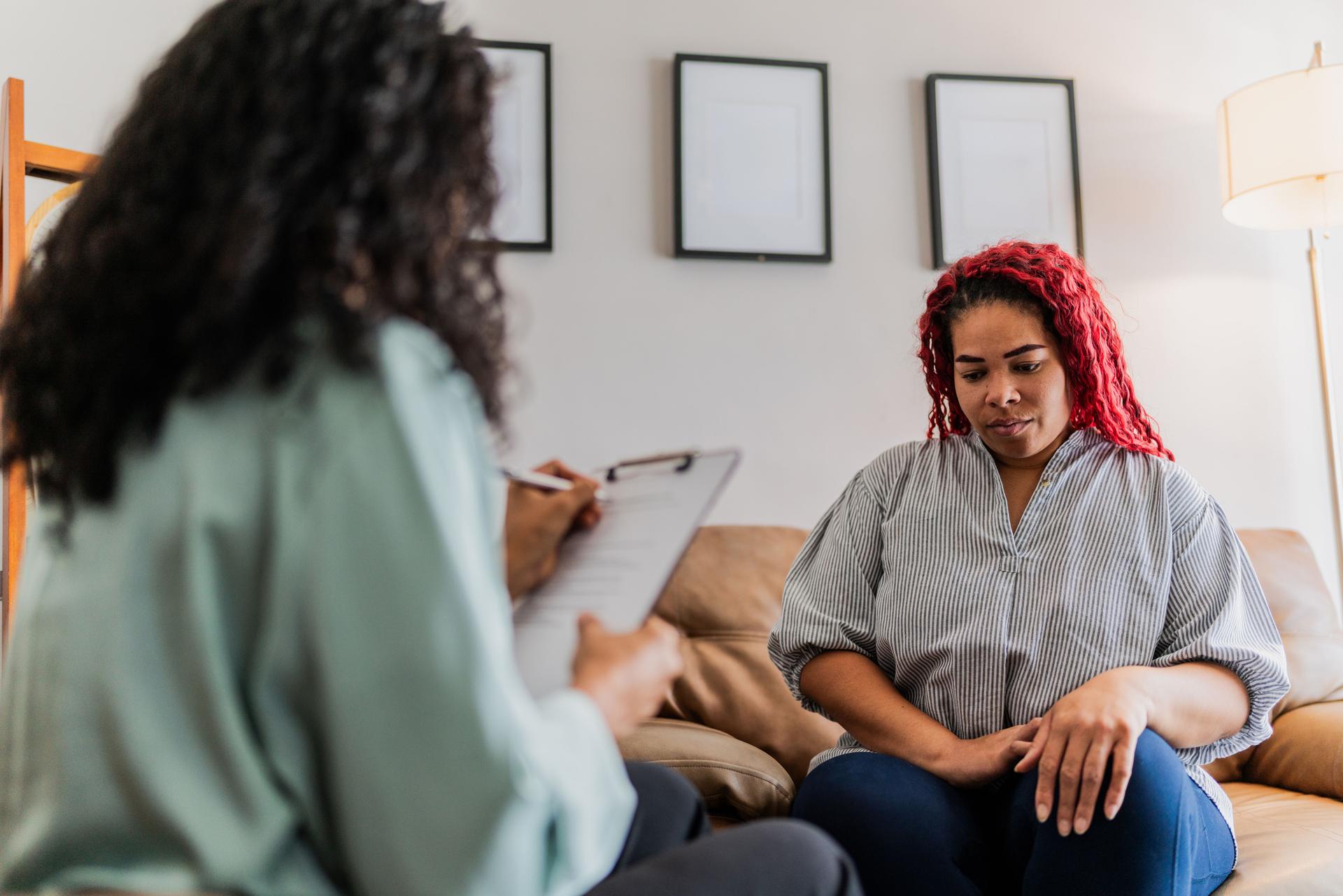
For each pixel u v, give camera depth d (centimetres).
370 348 51
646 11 215
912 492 128
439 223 56
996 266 124
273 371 50
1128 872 93
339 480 49
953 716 116
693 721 163
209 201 53
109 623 50
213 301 50
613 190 210
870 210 218
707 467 70
